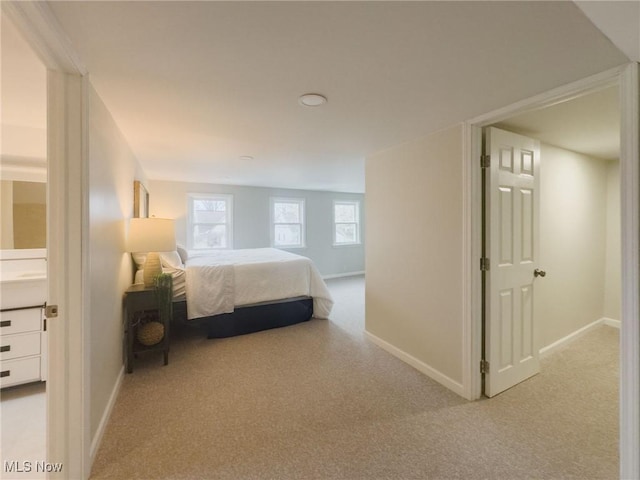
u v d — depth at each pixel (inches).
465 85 62.4
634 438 48.1
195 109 76.1
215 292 126.1
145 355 110.7
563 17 40.8
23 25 39.3
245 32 45.3
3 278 91.0
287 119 83.4
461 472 57.3
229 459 60.4
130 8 39.6
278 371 98.6
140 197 130.3
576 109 74.8
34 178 96.0
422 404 80.0
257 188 243.4
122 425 70.3
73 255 53.8
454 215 86.4
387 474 56.9
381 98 69.0
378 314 120.7
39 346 89.2
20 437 67.8
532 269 93.4
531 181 91.9
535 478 56.0
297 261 149.1
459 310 85.2
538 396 83.5
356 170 169.3
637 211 48.8
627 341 49.3
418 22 42.6
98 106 66.4
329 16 41.4
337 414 75.4
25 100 72.3
